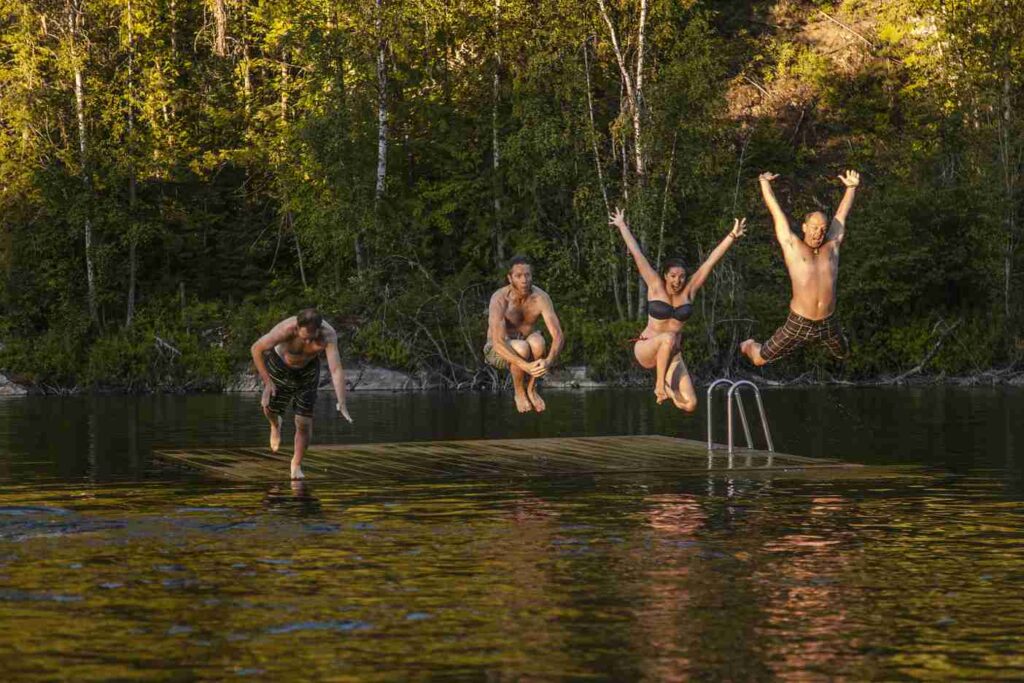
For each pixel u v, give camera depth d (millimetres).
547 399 29797
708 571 8586
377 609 7512
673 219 36906
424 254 37688
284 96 39438
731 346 35812
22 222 37094
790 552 9273
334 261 38344
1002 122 37500
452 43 38250
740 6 45562
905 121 41344
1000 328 36250
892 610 7500
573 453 16203
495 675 6258
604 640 6852
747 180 39094
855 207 38250
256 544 9609
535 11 37062
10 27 37312
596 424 22406
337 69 36969
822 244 12602
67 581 8266
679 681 6168
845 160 40750
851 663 6453
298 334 13062
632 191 36125
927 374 36219
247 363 35438
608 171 37438
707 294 36062
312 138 36406
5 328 36125
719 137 37062
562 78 36406
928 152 38938
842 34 43969
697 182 36062
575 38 36156
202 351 35625
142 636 6938
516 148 36219
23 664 6445
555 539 9836
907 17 42219
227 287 38812
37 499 12148
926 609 7527
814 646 6750
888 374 36375
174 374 35312
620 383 35250
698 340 35562
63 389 35000
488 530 10281
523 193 37250
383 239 36750
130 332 36031
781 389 33531
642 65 36031
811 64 42938
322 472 14320
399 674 6270
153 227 36875
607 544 9602
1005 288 36844
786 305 36188
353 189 36562
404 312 35781
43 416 24984
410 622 7215
